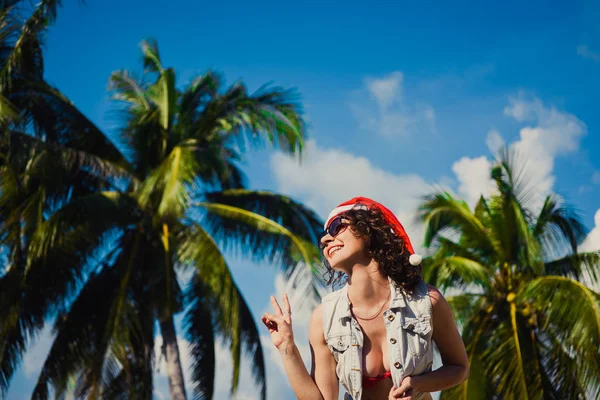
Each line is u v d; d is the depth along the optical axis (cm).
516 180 1936
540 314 1819
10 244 1780
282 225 1966
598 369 1628
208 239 1839
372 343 262
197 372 1978
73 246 1775
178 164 1739
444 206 1953
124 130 2038
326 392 268
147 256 1923
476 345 1834
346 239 265
